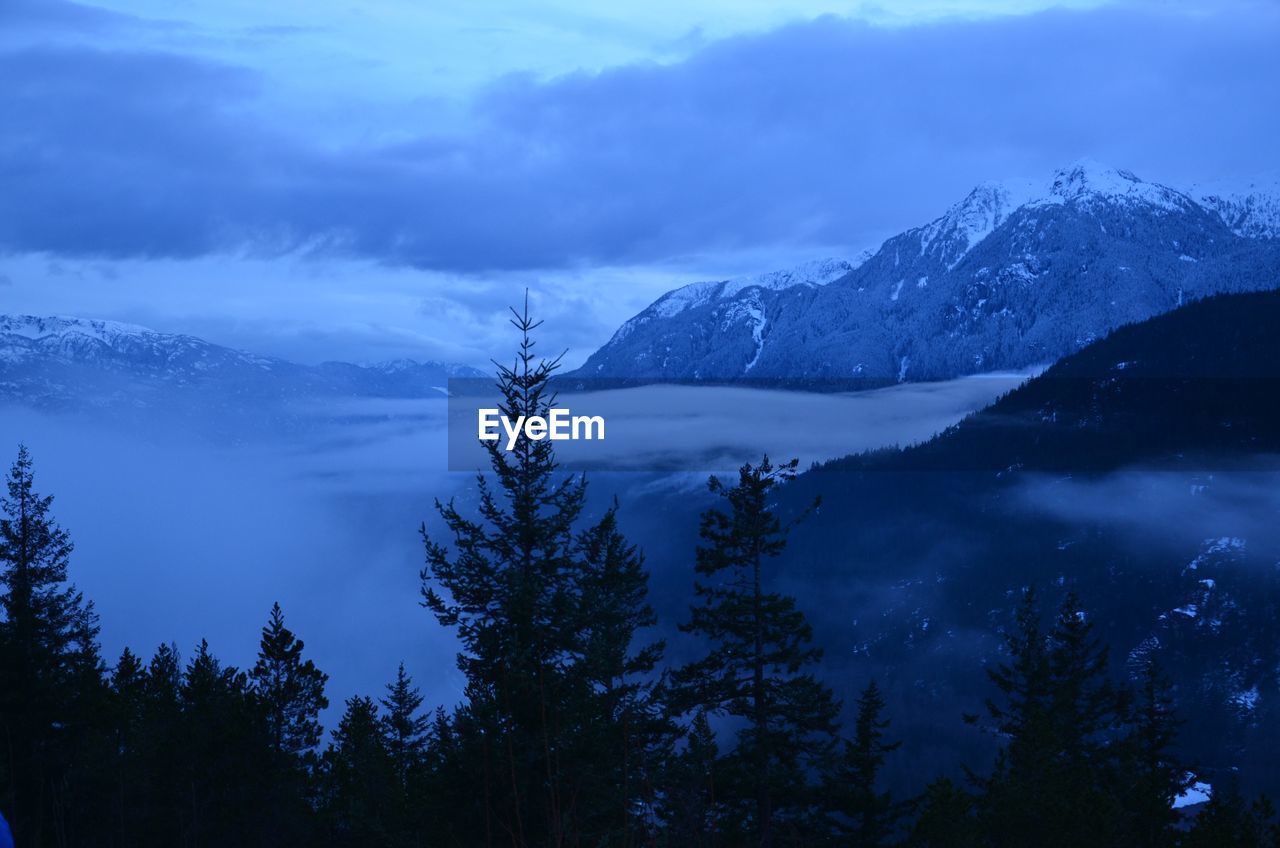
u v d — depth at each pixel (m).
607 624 20.88
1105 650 40.12
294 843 29.64
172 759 29.11
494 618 20.61
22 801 28.78
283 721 36.59
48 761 29.69
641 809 10.45
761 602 30.86
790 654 30.75
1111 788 32.19
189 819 27.31
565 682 19.39
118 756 28.20
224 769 29.66
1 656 30.28
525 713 19.00
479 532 21.41
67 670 31.88
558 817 10.42
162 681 40.16
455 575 21.08
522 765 17.89
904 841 31.05
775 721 31.22
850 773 32.88
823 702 30.50
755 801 30.86
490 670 19.73
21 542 32.09
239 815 29.20
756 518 31.30
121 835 23.59
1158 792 30.75
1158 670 39.69
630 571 27.81
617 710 19.86
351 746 39.69
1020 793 24.23
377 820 22.06
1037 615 40.81
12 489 32.25
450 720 20.05
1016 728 35.66
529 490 21.67
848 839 32.25
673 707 24.97
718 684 30.83
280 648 39.16
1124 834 24.78
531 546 21.45
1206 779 37.94
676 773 13.62
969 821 25.09
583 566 21.95
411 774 31.81
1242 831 24.05
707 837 10.40
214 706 31.22
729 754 30.38
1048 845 23.27
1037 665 39.41
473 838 18.55
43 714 30.45
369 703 42.62
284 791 30.92
